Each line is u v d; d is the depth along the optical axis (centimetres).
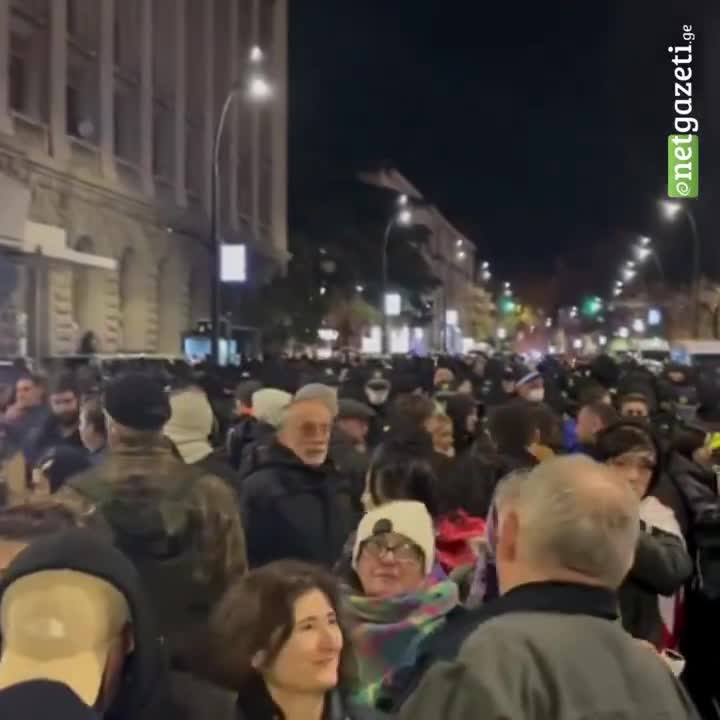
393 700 411
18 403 990
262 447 716
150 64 5241
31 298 2197
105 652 236
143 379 495
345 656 351
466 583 564
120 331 4878
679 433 915
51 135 4069
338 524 647
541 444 781
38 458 835
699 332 8581
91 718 190
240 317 6016
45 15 4069
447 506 731
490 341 16250
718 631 671
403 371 2034
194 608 438
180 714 354
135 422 479
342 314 7900
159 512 448
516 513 299
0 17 3653
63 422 956
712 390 1377
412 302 10125
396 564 453
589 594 281
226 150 6488
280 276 6712
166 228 5409
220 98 6456
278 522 632
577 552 281
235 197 6588
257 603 339
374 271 9525
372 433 1136
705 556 679
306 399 661
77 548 240
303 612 337
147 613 247
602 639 274
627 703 264
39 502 338
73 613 229
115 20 4975
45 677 214
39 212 3922
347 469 817
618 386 1520
